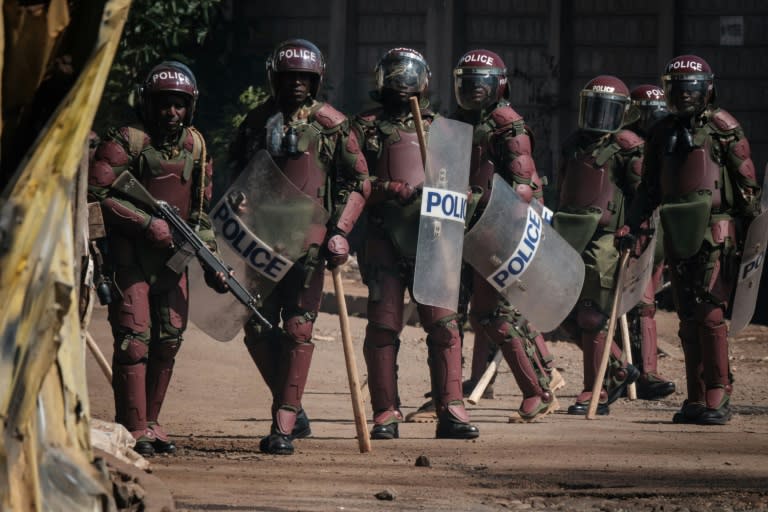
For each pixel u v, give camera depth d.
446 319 21.81
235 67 52.88
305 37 53.59
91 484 10.41
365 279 22.16
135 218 18.92
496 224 23.30
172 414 25.12
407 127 21.78
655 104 30.27
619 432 23.03
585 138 27.41
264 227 20.11
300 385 19.95
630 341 30.55
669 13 50.28
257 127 20.72
